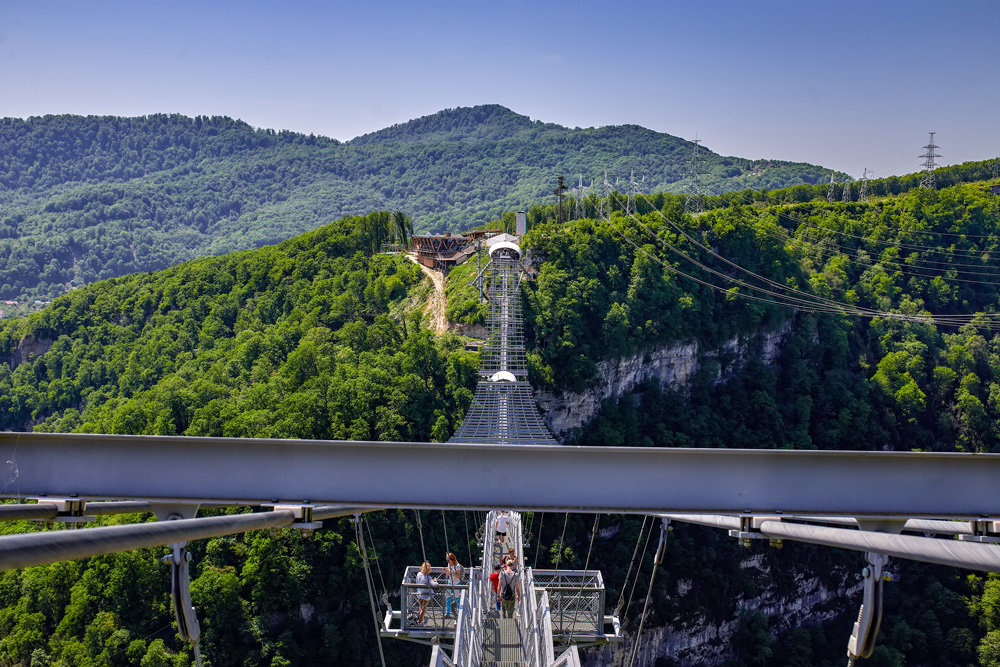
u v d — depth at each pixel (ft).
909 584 436.76
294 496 71.82
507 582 125.70
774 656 431.02
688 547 429.38
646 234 630.74
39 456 71.15
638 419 543.39
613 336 541.34
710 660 427.74
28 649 297.74
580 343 527.81
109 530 48.39
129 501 75.66
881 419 613.11
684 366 581.53
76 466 71.15
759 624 429.79
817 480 71.41
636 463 72.18
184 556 67.15
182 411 449.89
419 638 120.78
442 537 373.81
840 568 461.37
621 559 415.44
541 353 519.60
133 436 71.15
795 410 598.75
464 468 72.28
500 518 150.41
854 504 70.90
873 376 634.84
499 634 120.26
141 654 295.69
